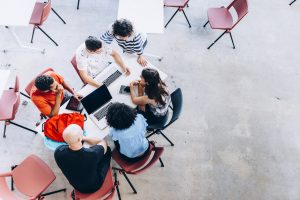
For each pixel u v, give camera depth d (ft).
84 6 16.98
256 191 12.35
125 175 11.51
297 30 16.97
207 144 13.30
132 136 9.49
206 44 16.12
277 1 17.81
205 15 17.21
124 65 11.82
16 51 15.23
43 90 10.34
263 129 13.82
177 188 12.26
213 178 12.54
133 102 11.02
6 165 12.42
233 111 14.20
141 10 13.44
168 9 17.31
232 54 15.88
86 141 10.18
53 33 15.90
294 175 12.80
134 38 11.44
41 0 17.17
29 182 10.34
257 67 15.55
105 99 10.94
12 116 11.64
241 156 13.10
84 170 9.09
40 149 12.82
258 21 17.13
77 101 11.12
